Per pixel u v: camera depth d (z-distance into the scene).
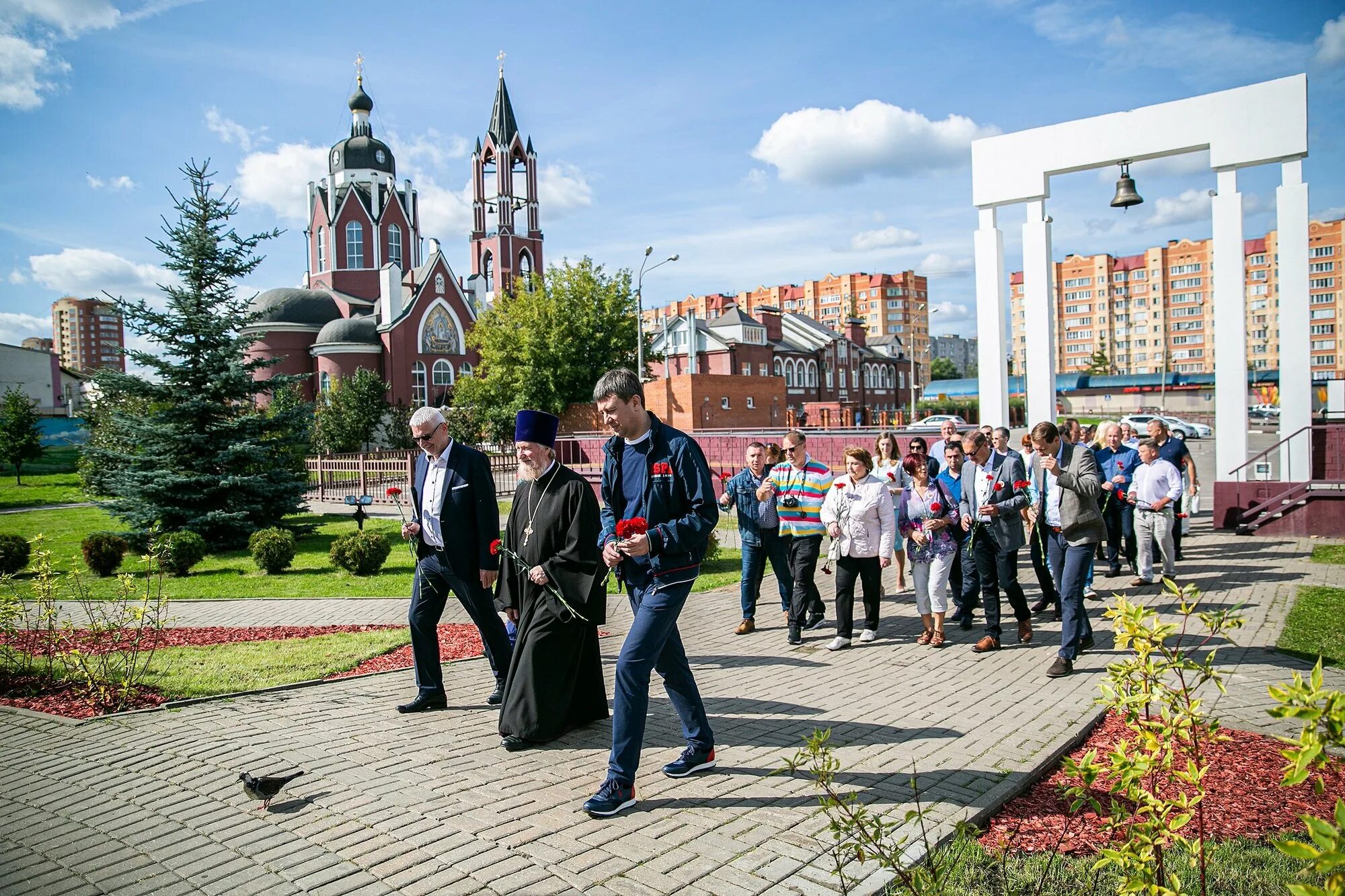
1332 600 8.71
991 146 15.57
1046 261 15.35
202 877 3.54
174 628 9.45
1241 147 13.59
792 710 5.81
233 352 17.97
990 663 7.10
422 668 5.89
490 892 3.37
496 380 42.72
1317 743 2.03
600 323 43.09
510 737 5.00
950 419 11.09
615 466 4.65
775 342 74.81
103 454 17.69
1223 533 13.93
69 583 13.01
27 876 3.60
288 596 11.57
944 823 3.93
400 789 4.41
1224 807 4.16
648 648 4.25
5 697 6.34
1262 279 104.94
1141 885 2.57
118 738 5.34
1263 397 68.81
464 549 5.69
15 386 69.56
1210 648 7.13
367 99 66.31
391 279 58.81
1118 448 10.72
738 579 11.78
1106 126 14.55
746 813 4.10
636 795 4.32
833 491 7.84
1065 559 6.70
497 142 65.06
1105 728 5.43
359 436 48.06
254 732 5.39
